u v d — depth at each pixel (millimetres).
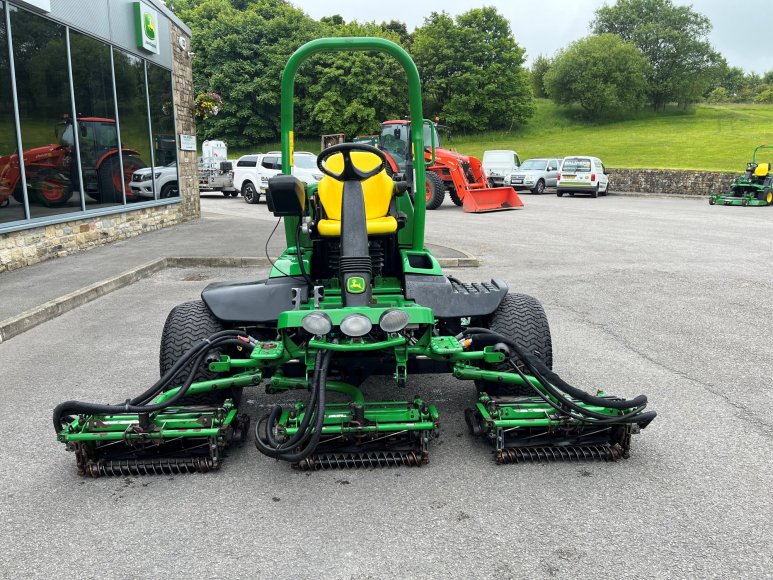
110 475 3434
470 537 2805
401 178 4492
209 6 57875
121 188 12344
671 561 2621
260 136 51969
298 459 3141
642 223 16484
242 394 4652
